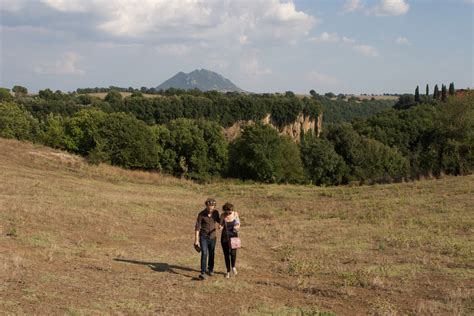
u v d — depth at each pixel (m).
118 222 18.61
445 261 12.41
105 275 10.08
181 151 60.62
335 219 22.08
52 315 7.00
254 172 54.22
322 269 12.14
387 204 24.42
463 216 19.27
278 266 12.73
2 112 58.00
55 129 57.03
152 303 8.23
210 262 10.91
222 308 8.36
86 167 38.69
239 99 122.62
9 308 7.07
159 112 103.56
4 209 16.70
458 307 8.57
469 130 42.75
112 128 54.44
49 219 16.55
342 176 71.94
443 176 36.81
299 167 57.91
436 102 117.38
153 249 14.42
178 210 24.58
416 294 9.72
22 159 36.22
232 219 11.05
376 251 14.23
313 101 146.25
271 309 8.38
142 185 35.16
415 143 87.75
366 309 8.77
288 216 24.70
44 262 10.63
